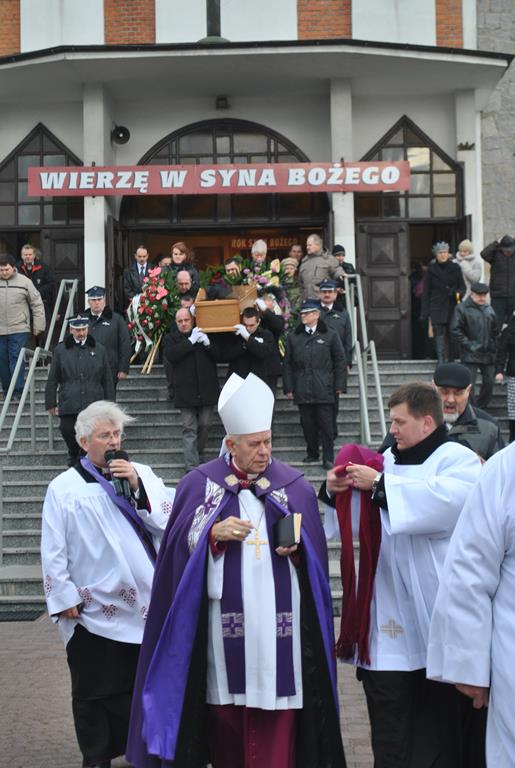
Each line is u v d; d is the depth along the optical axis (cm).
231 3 1727
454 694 433
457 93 1711
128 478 524
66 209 1753
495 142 1858
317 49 1539
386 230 1722
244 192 1616
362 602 439
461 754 433
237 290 1192
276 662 424
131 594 519
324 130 1753
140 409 1314
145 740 418
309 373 1134
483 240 1855
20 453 1193
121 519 526
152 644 443
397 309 1717
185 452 1141
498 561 366
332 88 1670
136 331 1392
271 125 1756
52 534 523
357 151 1742
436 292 1434
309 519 441
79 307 1728
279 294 1352
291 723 427
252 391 433
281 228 1788
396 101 1739
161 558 446
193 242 1928
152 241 1928
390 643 435
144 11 1736
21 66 1576
